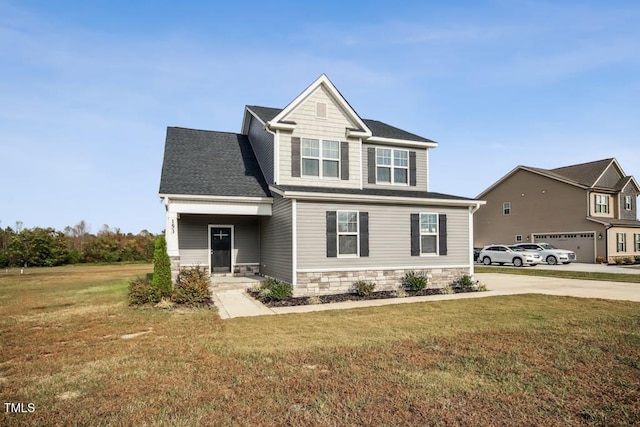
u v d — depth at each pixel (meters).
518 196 34.84
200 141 17.97
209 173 15.46
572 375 5.14
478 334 7.39
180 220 15.95
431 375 5.16
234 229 16.67
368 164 15.59
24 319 9.33
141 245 41.97
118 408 4.23
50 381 5.08
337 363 5.68
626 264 27.92
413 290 13.62
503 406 4.19
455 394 4.53
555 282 17.03
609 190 31.06
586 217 29.86
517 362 5.67
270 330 7.92
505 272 22.28
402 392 4.58
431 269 14.30
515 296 12.55
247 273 16.72
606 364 5.58
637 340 6.88
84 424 3.86
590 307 10.38
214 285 13.66
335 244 12.89
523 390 4.64
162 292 11.61
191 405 4.28
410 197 13.83
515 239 34.94
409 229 14.06
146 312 10.11
